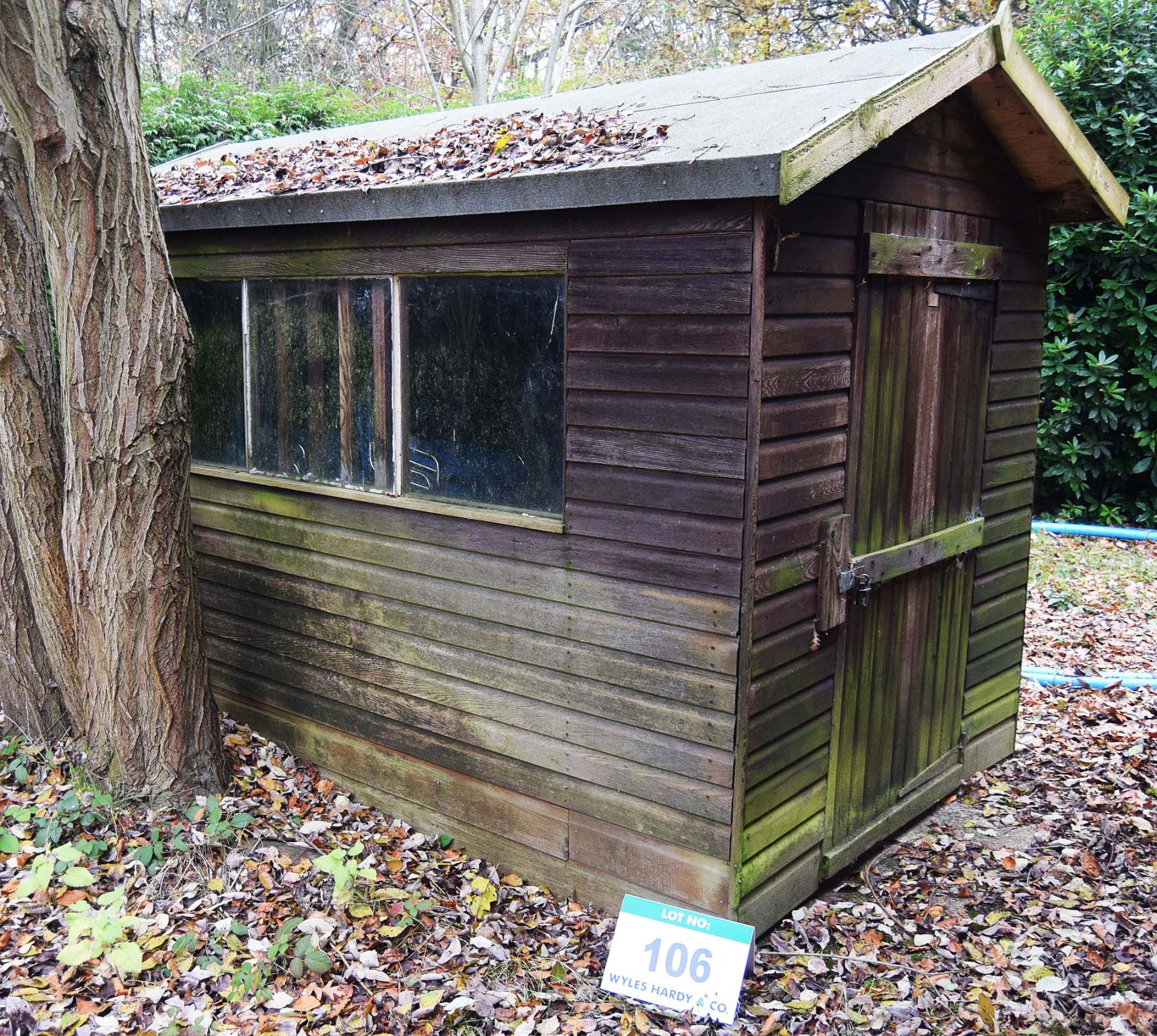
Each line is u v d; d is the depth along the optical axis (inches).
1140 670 251.9
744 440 123.9
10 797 165.6
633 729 139.8
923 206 153.4
